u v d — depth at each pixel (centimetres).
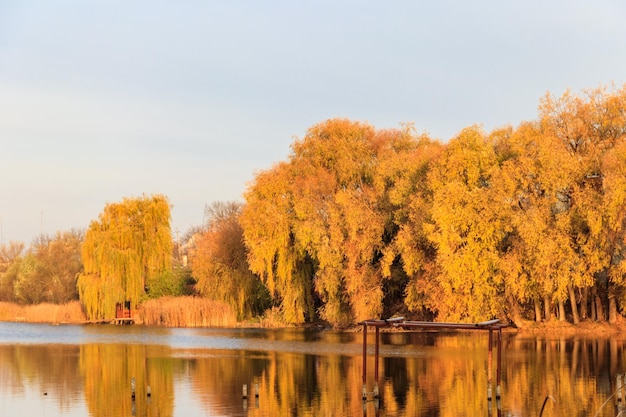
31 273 12612
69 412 4141
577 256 7038
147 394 4528
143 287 10400
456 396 4356
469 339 7131
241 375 5228
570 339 6912
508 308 7700
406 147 9106
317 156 9012
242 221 8994
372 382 4844
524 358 5728
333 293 8394
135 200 10375
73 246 13038
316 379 5000
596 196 7025
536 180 7219
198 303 9688
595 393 4384
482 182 7694
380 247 8250
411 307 7762
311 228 8431
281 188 8981
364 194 8431
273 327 9269
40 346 7250
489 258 7125
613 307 7681
